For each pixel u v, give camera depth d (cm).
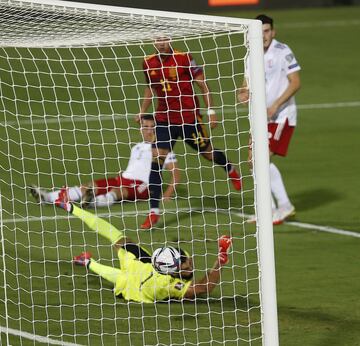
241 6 10450
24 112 5272
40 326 2848
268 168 2308
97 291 3145
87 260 3145
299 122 6366
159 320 2903
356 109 6738
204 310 2994
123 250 3120
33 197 3994
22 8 2527
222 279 3266
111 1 8962
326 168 5256
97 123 5228
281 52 4112
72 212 3228
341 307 3080
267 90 4150
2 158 4356
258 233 2317
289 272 3466
